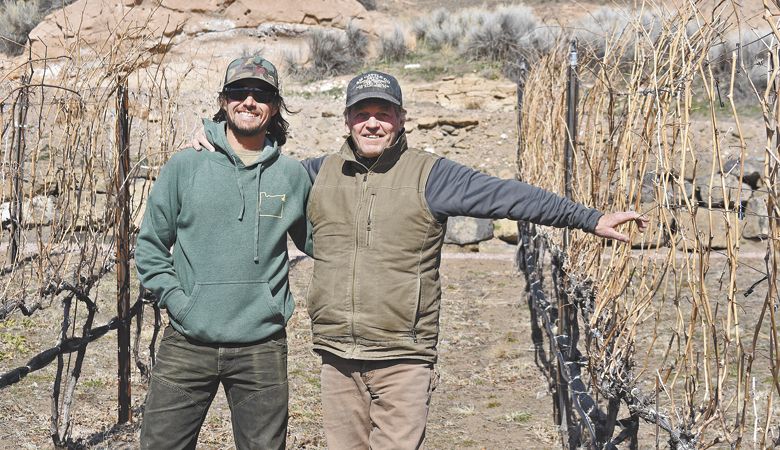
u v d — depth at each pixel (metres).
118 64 5.10
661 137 2.96
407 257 3.04
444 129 14.61
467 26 19.44
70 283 4.88
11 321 7.14
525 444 5.26
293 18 19.45
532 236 7.88
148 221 3.19
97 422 5.37
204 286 3.12
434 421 5.72
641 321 3.44
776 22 2.06
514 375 6.65
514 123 14.66
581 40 5.51
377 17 20.91
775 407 4.95
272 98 3.21
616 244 3.62
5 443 4.91
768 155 2.05
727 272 9.34
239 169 3.14
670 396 2.85
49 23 16.42
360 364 3.12
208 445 5.07
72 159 4.79
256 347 3.18
